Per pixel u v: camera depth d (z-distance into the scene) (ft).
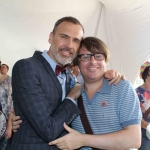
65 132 4.87
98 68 5.18
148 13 11.14
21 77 4.40
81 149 5.07
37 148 4.46
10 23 15.15
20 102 4.36
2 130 7.71
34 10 12.80
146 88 9.34
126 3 10.59
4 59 19.48
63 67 5.11
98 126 4.95
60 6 12.21
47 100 4.55
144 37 12.26
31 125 4.33
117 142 4.53
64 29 5.15
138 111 4.79
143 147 8.52
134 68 13.33
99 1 11.62
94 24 13.37
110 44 13.38
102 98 5.01
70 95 5.01
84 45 5.29
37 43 17.37
